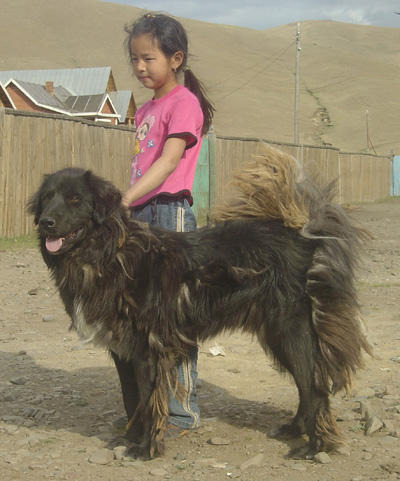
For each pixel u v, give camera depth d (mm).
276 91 92875
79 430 4781
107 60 108188
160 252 4062
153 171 4309
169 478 3869
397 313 8375
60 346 7039
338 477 3846
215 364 6477
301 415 4551
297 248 4191
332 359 4113
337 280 4148
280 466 4039
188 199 4703
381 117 77250
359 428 4672
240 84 94125
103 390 5684
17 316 8289
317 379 4156
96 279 3977
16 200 13930
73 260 3994
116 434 4688
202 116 4617
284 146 23297
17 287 9805
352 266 4301
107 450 4219
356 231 4383
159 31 4477
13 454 4242
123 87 92500
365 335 4344
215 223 4480
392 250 14016
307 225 4203
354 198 30422
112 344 4121
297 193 4305
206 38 121125
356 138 69938
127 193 4188
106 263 3957
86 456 4227
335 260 4164
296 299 4145
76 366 6363
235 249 4168
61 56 110250
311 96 91188
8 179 13633
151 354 4082
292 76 104875
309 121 77562
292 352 4184
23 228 14227
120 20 131125
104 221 3955
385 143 66375
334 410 5090
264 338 4293
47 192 4008
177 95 4512
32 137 14016
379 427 4617
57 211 3871
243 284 4152
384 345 6957
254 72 103375
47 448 4363
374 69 108000
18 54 109625
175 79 4621
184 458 4203
